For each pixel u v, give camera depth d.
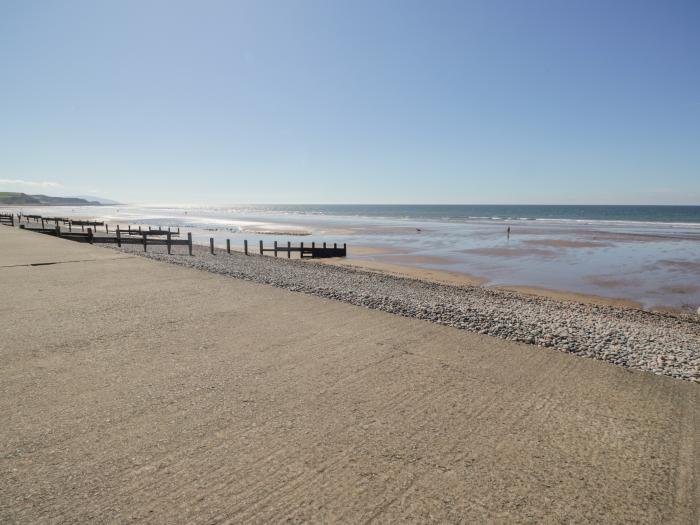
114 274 7.93
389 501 1.88
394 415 2.65
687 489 1.99
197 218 78.06
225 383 3.09
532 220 68.69
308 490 1.95
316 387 3.04
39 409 2.65
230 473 2.05
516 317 7.02
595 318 9.14
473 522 1.75
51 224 42.09
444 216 90.44
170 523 1.73
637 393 3.09
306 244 29.39
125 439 2.33
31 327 4.46
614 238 33.62
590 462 2.20
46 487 1.92
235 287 6.73
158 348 3.84
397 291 10.96
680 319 10.45
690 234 37.22
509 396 2.97
